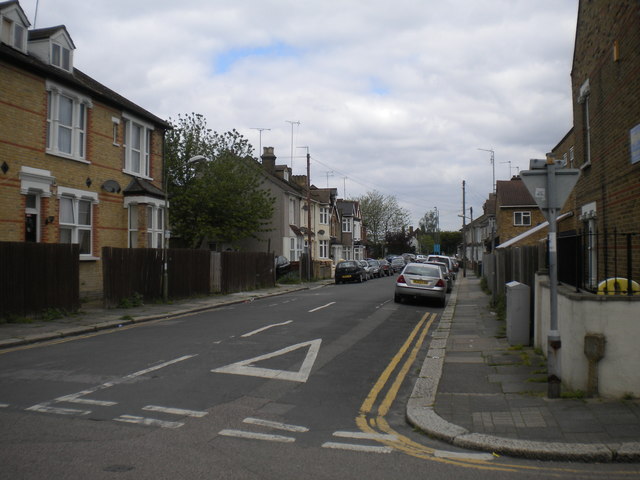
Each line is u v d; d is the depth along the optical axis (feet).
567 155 78.84
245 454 17.31
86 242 62.85
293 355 33.68
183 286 69.77
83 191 61.26
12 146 51.88
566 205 64.49
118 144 67.72
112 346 35.76
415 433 20.26
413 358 34.86
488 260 90.84
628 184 32.14
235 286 86.99
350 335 42.37
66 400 22.95
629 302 21.98
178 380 26.71
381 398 25.21
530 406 22.24
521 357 32.71
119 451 17.20
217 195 108.47
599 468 16.71
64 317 48.06
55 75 55.88
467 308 63.93
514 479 15.79
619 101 33.68
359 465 16.66
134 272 59.41
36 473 15.35
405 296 69.46
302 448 18.08
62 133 58.95
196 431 19.43
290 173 163.84
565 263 27.91
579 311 22.90
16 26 53.47
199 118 115.96
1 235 50.62
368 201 290.97
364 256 255.09
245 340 38.42
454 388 25.80
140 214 68.80
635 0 30.53
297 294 87.51
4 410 21.53
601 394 22.39
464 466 16.80
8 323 43.68
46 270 47.34
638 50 30.12
